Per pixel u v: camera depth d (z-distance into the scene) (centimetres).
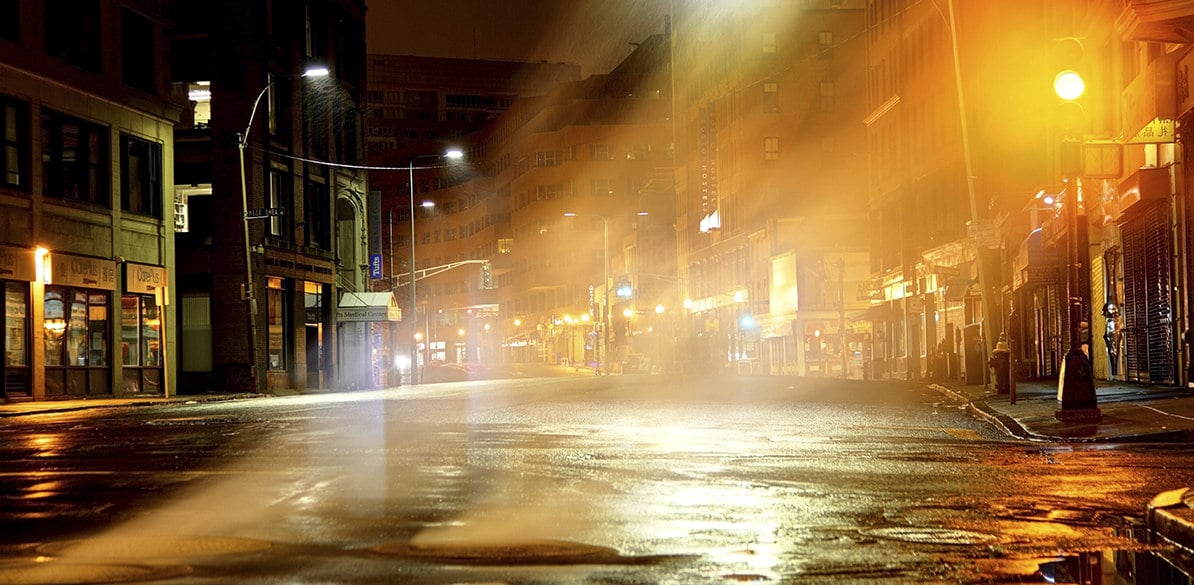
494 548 838
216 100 5484
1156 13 2159
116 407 3709
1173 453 1577
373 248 7312
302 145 6134
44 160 4203
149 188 4878
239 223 5447
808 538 884
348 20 6856
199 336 5522
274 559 794
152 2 4875
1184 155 2672
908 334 6362
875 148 6906
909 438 1877
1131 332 3170
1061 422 2000
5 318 3966
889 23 6488
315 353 6331
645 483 1250
